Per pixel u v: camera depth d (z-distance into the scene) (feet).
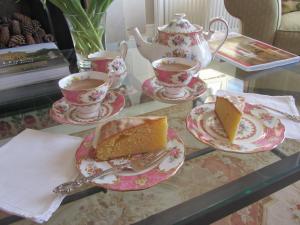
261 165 2.01
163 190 1.91
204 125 2.19
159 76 2.49
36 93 2.84
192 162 2.02
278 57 3.19
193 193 1.88
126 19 7.54
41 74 2.92
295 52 5.92
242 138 2.04
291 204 3.59
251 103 2.43
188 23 2.78
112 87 2.82
